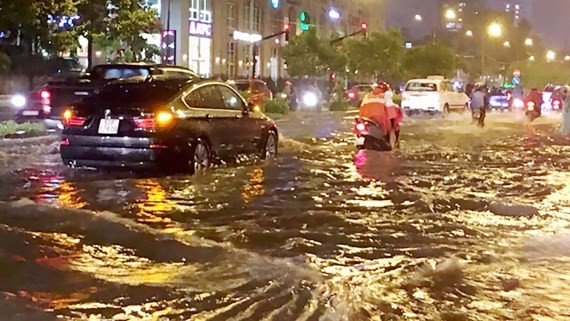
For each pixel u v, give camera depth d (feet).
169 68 63.05
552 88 201.67
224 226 29.86
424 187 41.47
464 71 324.80
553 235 29.40
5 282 21.62
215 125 45.21
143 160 41.06
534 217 33.14
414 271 23.99
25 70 138.82
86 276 22.40
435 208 34.83
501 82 349.61
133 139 41.11
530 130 98.63
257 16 219.41
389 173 47.39
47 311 19.26
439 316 19.85
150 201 34.65
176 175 42.34
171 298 20.62
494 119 131.44
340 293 21.34
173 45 108.27
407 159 56.80
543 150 67.56
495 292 22.07
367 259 25.43
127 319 18.98
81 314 19.20
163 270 23.31
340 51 172.55
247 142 49.37
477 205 35.68
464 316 19.89
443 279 23.29
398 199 36.88
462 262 25.11
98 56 167.22
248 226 29.94
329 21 257.14
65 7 100.12
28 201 32.89
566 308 20.66
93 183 39.34
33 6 92.63
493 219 32.58
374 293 21.65
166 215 31.68
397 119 63.46
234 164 48.01
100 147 41.60
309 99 146.72
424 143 73.31
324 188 40.01
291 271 23.44
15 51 138.10
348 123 106.32
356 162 53.42
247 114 49.57
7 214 30.19
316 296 21.01
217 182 40.70
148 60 150.71
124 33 120.06
